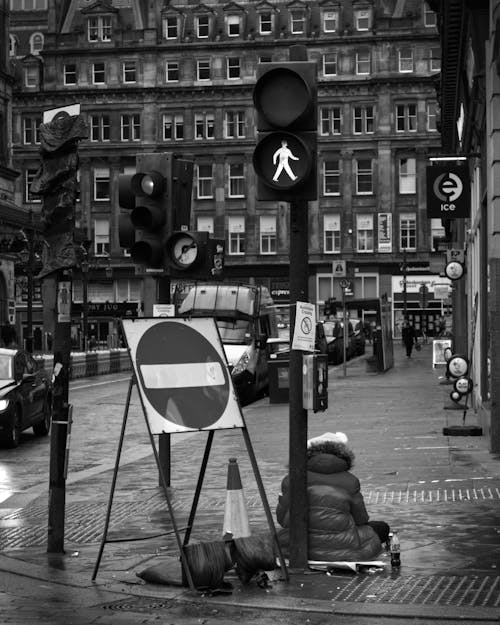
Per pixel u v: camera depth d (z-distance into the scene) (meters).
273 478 15.62
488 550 10.18
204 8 93.88
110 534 11.71
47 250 10.85
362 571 9.42
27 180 96.06
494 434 17.50
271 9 93.25
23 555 10.74
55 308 10.91
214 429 9.37
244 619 8.16
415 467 16.02
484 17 17.81
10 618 8.30
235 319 34.03
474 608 8.22
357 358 61.25
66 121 10.74
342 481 9.70
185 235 14.44
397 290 92.06
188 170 14.79
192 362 9.46
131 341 9.36
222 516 12.68
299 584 9.09
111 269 91.88
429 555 10.01
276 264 93.12
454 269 30.66
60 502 10.86
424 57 91.50
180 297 35.34
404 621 8.02
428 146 91.44
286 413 27.80
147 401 9.25
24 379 22.94
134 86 94.31
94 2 94.75
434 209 24.95
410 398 30.17
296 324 9.38
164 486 9.20
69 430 10.91
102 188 95.25
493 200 16.86
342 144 92.50
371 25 92.38
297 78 9.23
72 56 95.25
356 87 92.12
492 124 16.92
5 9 80.25
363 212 92.56
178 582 9.25
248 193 93.44
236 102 93.56
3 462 19.75
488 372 20.80
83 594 9.08
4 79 79.69
